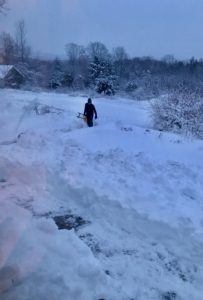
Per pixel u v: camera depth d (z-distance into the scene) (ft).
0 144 37.50
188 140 40.93
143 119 67.15
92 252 16.29
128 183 24.02
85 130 42.60
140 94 152.15
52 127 50.37
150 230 18.56
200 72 186.70
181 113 53.01
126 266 15.30
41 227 17.61
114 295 13.19
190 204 21.16
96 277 13.97
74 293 13.00
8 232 16.84
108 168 27.50
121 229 18.71
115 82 167.63
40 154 31.50
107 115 73.77
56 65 160.25
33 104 69.41
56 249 15.67
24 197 22.25
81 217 19.89
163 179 24.94
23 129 47.88
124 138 38.91
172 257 16.26
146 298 13.32
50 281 13.56
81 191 22.74
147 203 20.97
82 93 146.61
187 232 18.03
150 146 36.47
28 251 15.40
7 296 12.78
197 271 15.28
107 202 21.29
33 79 146.20
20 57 140.77
